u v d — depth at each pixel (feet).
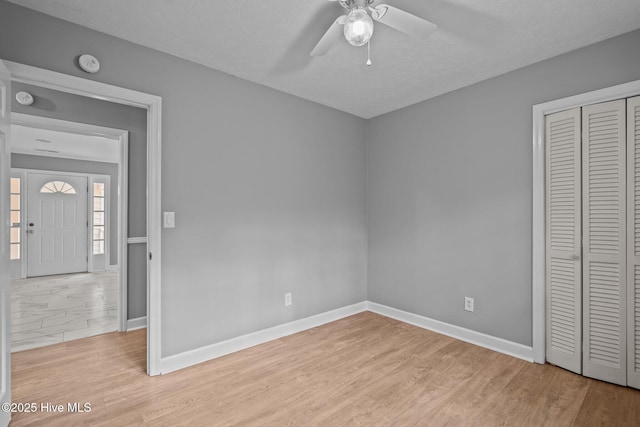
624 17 6.15
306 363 7.98
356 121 12.06
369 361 8.07
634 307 6.60
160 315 7.45
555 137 7.66
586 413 5.94
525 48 7.32
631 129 6.63
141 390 6.74
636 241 6.57
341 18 5.05
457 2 5.80
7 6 5.78
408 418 5.85
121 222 10.21
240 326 8.85
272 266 9.58
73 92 6.59
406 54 7.61
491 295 8.81
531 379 7.14
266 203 9.45
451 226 9.71
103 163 21.40
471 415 5.93
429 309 10.31
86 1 5.74
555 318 7.67
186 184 7.89
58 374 7.39
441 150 10.00
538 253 7.86
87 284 17.16
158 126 7.41
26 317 11.66
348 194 11.77
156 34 6.81
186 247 7.89
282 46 7.30
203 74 8.17
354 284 11.94
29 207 18.98
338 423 5.72
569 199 7.41
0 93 5.34
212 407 6.16
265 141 9.42
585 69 7.20
